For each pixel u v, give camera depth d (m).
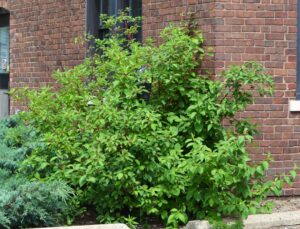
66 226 7.55
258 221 7.92
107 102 8.24
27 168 8.42
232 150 7.45
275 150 9.65
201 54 9.35
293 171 8.20
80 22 12.27
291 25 9.66
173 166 8.00
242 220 7.83
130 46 9.52
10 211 7.30
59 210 8.01
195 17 9.64
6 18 15.37
